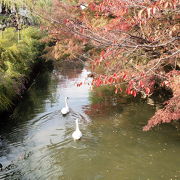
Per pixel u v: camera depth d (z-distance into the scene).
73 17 10.34
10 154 9.23
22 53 18.34
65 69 26.67
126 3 5.01
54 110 13.85
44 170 8.20
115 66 6.69
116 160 8.65
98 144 9.80
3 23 25.02
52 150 9.47
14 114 13.20
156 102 13.75
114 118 12.23
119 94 15.77
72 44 10.90
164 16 6.29
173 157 8.66
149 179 7.56
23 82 17.58
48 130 11.29
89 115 12.86
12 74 15.54
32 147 9.73
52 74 24.20
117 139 10.12
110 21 8.78
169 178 7.55
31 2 13.55
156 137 10.11
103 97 15.55
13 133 11.02
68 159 8.81
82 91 17.38
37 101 15.55
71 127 11.55
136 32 6.86
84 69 26.23
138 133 10.53
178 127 10.86
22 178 7.76
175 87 7.04
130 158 8.73
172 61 7.53
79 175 7.91
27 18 25.69
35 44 24.94
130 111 12.90
